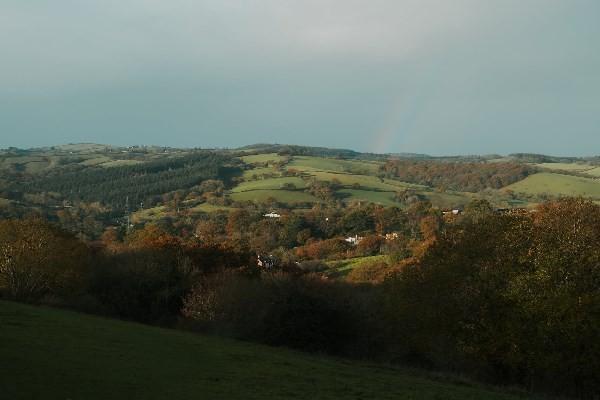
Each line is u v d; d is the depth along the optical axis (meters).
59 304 49.66
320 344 38.22
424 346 34.59
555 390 28.36
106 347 25.28
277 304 39.50
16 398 15.36
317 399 19.06
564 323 27.12
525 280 29.05
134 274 53.81
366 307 40.78
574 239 31.89
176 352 26.70
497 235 32.41
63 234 57.34
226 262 64.94
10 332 25.80
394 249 92.31
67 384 17.44
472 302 31.30
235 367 24.06
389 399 20.27
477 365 32.00
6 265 50.94
